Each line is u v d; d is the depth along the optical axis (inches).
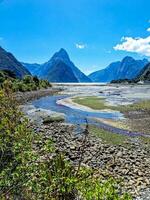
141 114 2164.1
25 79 4992.6
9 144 356.8
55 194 343.3
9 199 329.4
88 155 960.3
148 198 658.8
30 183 328.5
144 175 818.8
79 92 5049.2
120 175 803.4
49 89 5521.7
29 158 341.4
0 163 341.1
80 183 331.6
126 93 4719.5
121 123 1807.3
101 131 1494.8
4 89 419.2
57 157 393.1
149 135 1478.8
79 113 2256.4
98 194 290.4
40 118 1898.4
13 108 404.8
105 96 4001.0
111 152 1034.1
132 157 991.0
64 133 1360.7
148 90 5743.1
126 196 297.9
